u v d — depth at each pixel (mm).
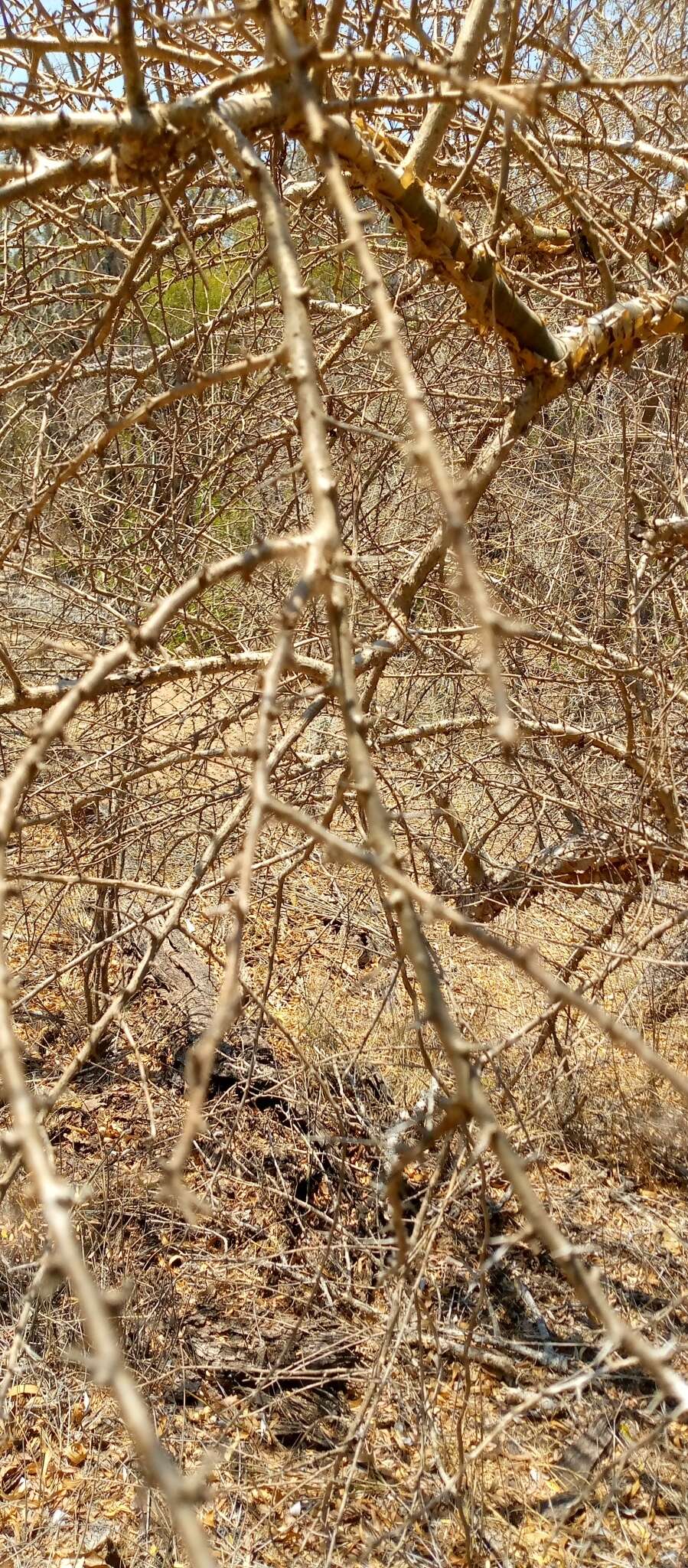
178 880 4387
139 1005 4551
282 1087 3879
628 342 2340
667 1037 4031
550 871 3295
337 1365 3125
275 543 1080
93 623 3367
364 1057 4039
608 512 3561
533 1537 2627
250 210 2537
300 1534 2629
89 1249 3268
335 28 1534
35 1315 3090
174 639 3594
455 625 3225
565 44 2178
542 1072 3842
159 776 4043
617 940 3744
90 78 2477
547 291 2525
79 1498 2740
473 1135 3148
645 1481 2777
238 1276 3414
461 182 2041
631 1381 3061
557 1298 3381
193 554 3400
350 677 991
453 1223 3486
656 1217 3658
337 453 3281
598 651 2963
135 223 3148
